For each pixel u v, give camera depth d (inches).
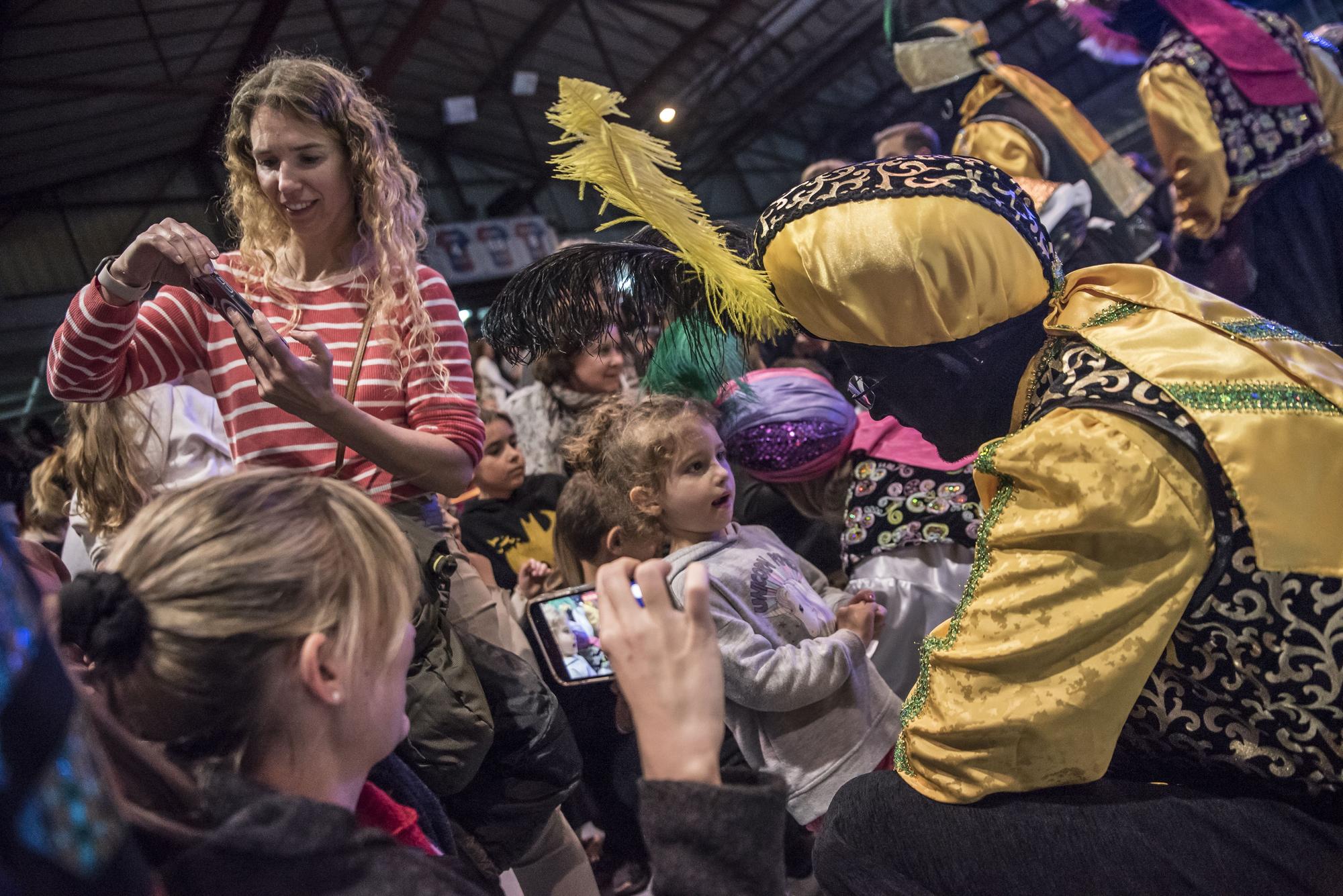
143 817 29.4
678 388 69.9
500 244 551.8
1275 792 41.0
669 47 553.0
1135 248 108.5
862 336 45.5
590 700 88.9
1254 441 38.5
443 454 56.4
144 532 31.9
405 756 53.9
